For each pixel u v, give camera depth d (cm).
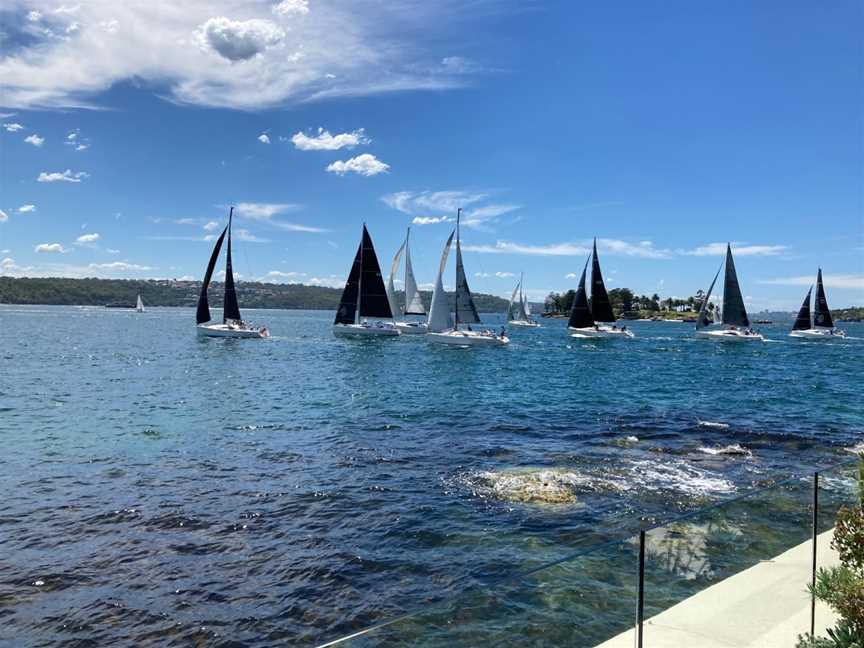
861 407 2927
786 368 5159
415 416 2561
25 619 865
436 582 978
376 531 1195
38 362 4850
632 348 7525
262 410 2711
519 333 10769
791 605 612
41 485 1484
